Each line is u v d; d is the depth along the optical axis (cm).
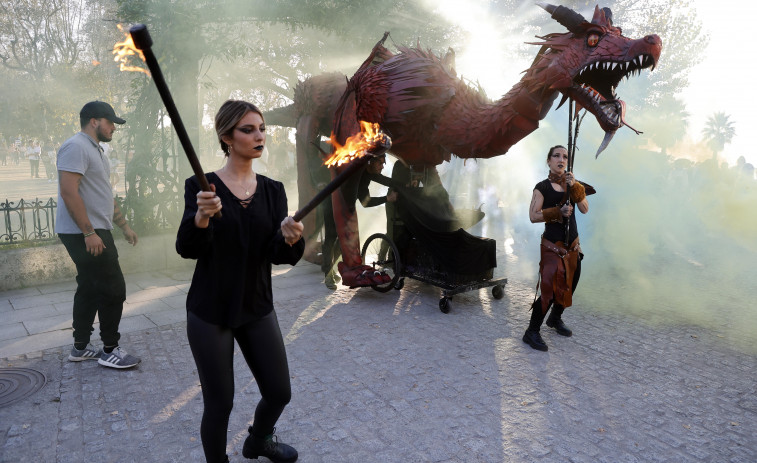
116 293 408
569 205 445
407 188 599
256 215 237
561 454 306
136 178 761
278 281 681
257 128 232
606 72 435
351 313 555
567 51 430
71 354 426
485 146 501
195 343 238
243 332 252
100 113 394
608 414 354
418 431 328
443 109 519
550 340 486
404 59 551
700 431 335
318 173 746
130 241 468
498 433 328
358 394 376
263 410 267
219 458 250
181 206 781
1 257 633
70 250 403
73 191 378
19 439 314
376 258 805
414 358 440
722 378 413
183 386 386
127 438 317
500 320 538
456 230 550
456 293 559
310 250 777
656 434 330
